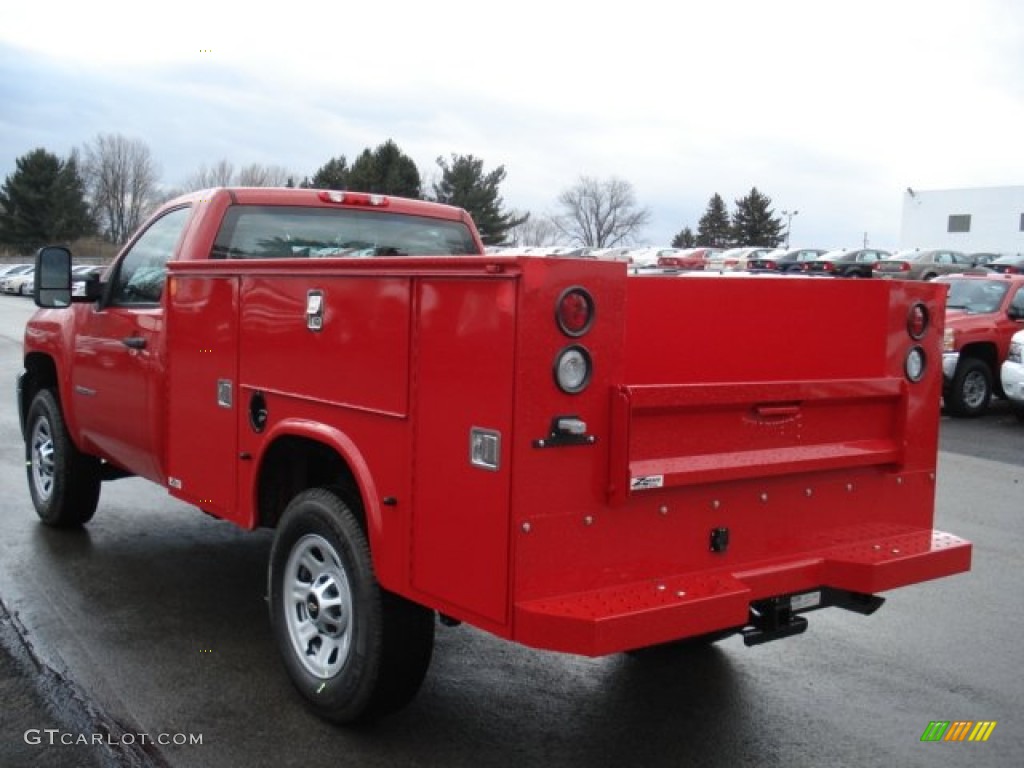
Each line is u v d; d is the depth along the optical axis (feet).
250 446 15.06
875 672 16.42
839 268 113.50
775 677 16.11
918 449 14.30
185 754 12.91
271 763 12.75
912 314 14.10
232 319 15.35
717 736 13.92
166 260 18.37
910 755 13.56
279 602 14.43
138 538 22.80
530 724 14.14
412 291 11.74
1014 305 48.73
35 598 18.62
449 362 11.23
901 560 13.19
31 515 24.52
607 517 11.20
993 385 48.67
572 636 10.44
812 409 13.01
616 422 10.98
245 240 18.03
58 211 280.92
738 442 12.26
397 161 156.35
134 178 320.09
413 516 11.89
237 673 15.46
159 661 15.84
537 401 10.55
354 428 12.82
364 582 12.77
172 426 17.21
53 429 22.08
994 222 205.57
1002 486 31.35
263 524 15.28
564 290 10.59
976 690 15.79
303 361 13.74
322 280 13.29
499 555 10.76
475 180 183.52
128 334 18.65
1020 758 13.55
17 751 12.84
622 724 14.21
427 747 13.33
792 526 13.02
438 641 17.25
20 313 115.85
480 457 10.89
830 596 13.48
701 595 11.31
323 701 13.57
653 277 12.23
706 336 12.75
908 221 217.77
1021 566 22.70
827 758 13.39
